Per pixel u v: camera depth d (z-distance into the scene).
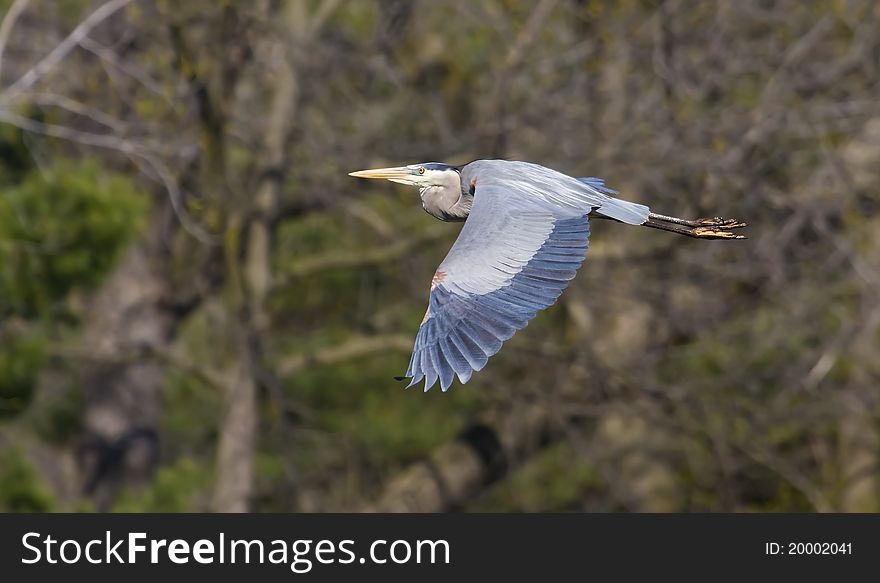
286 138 16.86
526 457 19.00
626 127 15.57
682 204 15.78
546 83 16.17
